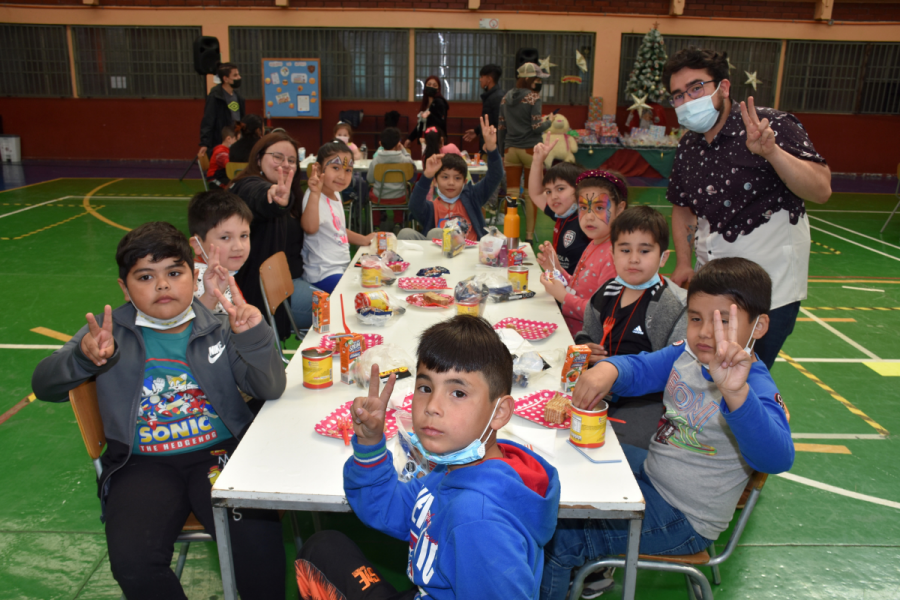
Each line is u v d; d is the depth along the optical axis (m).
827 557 2.32
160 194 9.35
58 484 2.63
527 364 1.94
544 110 12.35
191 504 1.72
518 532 1.11
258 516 1.71
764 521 2.51
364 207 7.24
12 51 12.02
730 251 2.42
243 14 11.82
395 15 11.84
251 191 3.09
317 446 1.59
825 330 4.59
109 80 12.27
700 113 2.32
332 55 12.15
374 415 1.28
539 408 1.78
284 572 1.75
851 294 5.42
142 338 1.77
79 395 1.68
